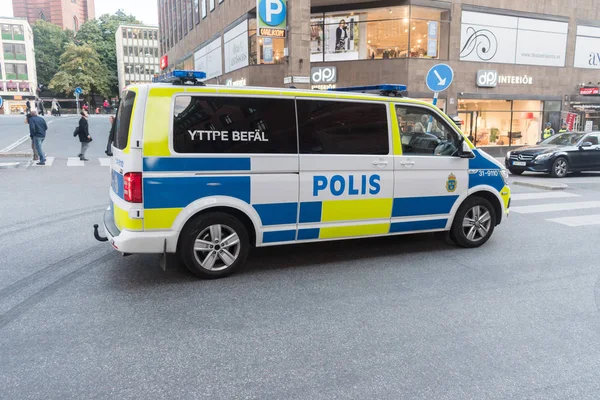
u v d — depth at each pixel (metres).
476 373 3.11
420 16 20.47
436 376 3.06
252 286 4.70
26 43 70.25
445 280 4.97
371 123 5.36
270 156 4.84
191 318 3.91
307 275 5.07
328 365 3.18
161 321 3.85
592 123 24.39
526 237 6.92
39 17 107.44
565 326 3.86
